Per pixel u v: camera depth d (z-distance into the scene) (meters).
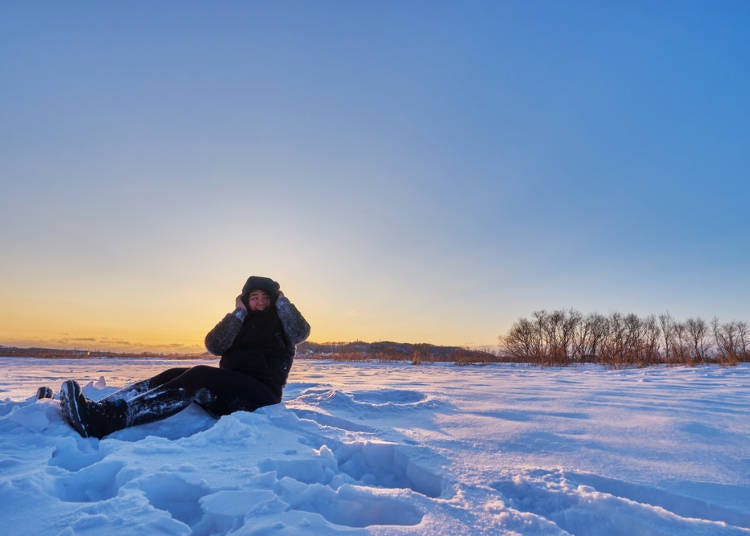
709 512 1.70
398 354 26.42
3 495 1.55
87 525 1.37
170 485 1.78
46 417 2.66
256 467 1.98
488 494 1.77
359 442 2.46
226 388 3.21
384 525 1.54
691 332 30.91
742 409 3.77
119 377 7.35
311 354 29.84
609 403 4.13
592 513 1.66
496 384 6.55
